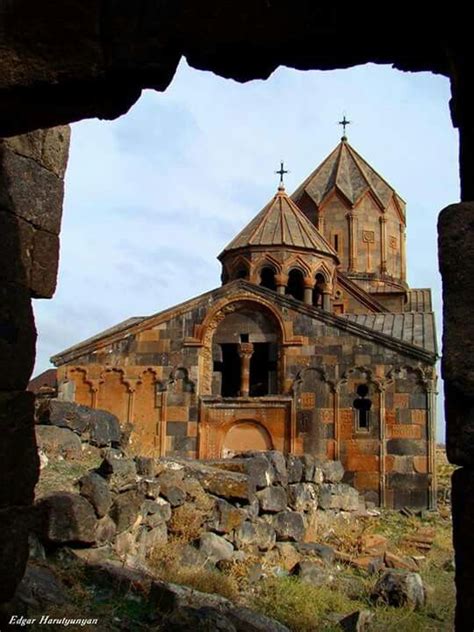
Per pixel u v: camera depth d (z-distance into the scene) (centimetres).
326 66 514
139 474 1284
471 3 444
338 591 1308
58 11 498
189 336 2736
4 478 600
